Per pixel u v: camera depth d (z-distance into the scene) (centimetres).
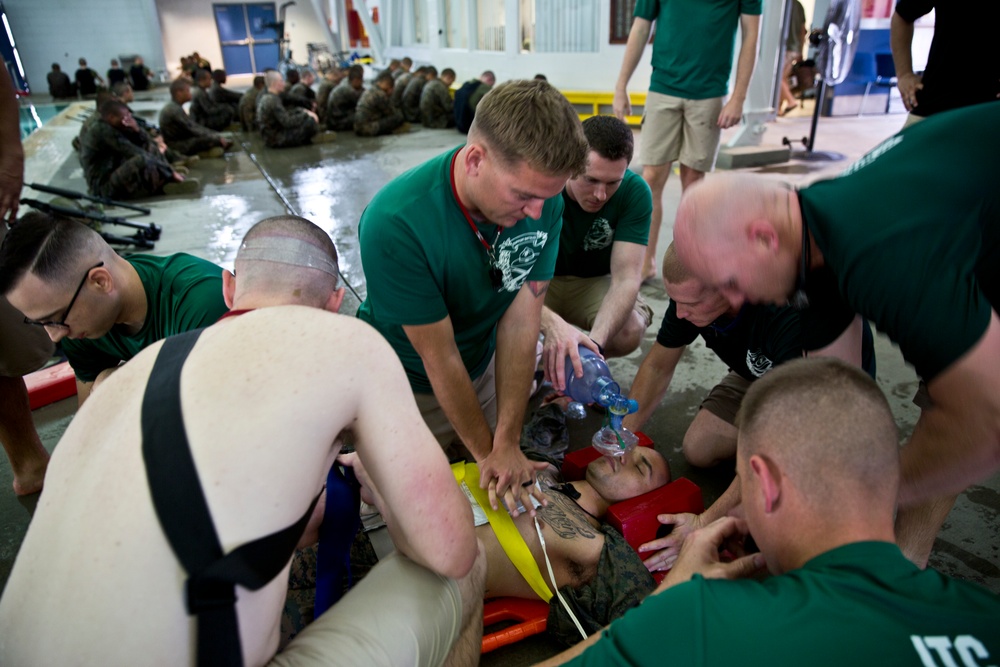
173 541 79
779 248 105
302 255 112
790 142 624
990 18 233
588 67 917
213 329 95
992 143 100
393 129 943
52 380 262
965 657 69
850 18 571
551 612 145
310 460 86
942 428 99
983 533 172
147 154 620
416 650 104
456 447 212
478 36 1136
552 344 185
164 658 79
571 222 232
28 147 889
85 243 144
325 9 2109
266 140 874
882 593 75
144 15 1989
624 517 157
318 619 106
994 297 113
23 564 85
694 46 325
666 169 356
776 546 90
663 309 315
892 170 100
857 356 131
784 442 86
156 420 84
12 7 1866
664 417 233
